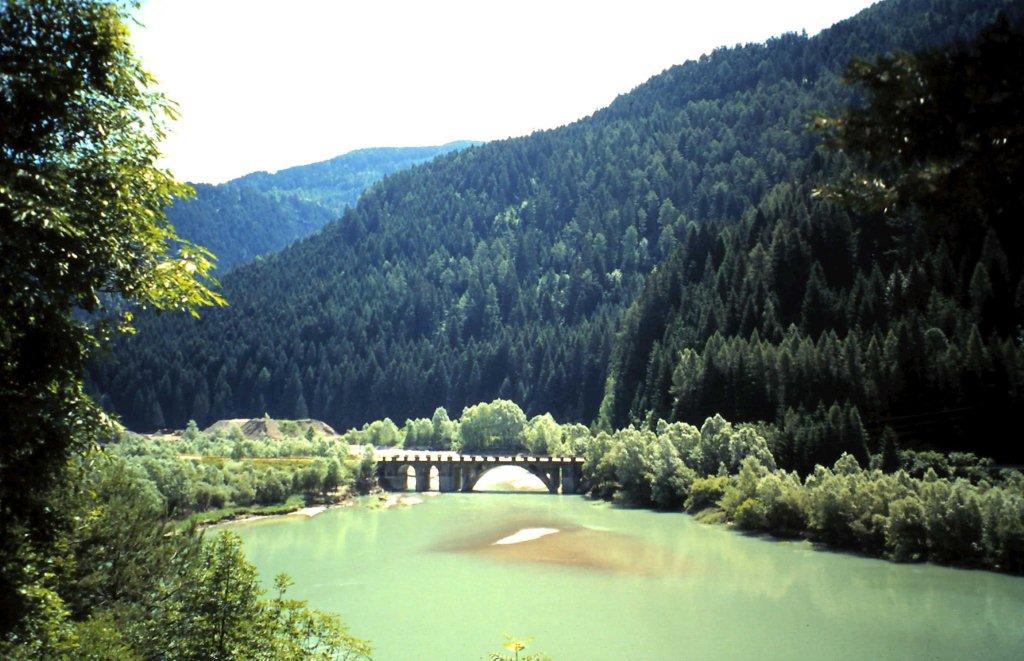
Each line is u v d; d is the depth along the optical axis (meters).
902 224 148.12
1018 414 95.62
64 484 17.94
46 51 16.59
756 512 83.56
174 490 87.12
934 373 103.88
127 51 17.61
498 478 164.00
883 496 71.75
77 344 16.61
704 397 127.06
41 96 15.92
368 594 58.22
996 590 57.59
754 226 182.75
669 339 156.00
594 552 74.19
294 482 110.00
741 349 126.00
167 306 18.25
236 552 25.14
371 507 112.00
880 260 152.12
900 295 130.25
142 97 18.08
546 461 140.25
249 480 102.44
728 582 61.34
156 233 18.05
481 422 175.88
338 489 118.88
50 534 18.59
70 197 15.72
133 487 33.16
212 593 24.58
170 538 30.94
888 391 105.88
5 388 15.95
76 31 16.78
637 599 56.28
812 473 96.50
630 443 113.12
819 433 97.38
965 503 65.31
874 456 93.56
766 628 48.97
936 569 64.50
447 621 50.91
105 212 16.69
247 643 24.25
